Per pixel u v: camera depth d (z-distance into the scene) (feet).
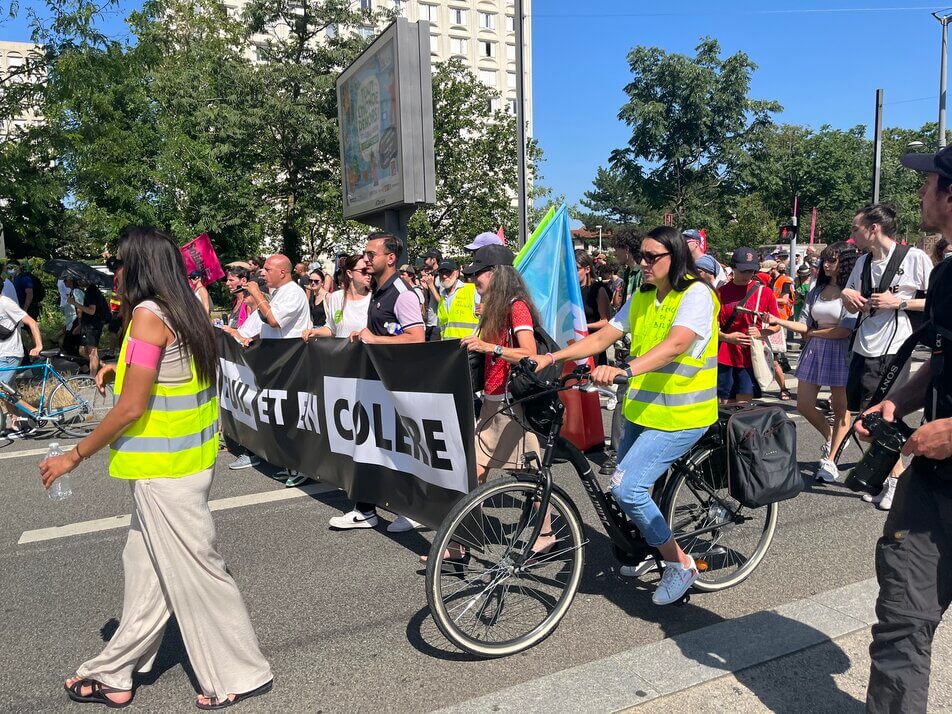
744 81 133.90
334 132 87.25
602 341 10.22
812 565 11.95
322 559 12.76
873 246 14.71
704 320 9.13
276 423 16.93
